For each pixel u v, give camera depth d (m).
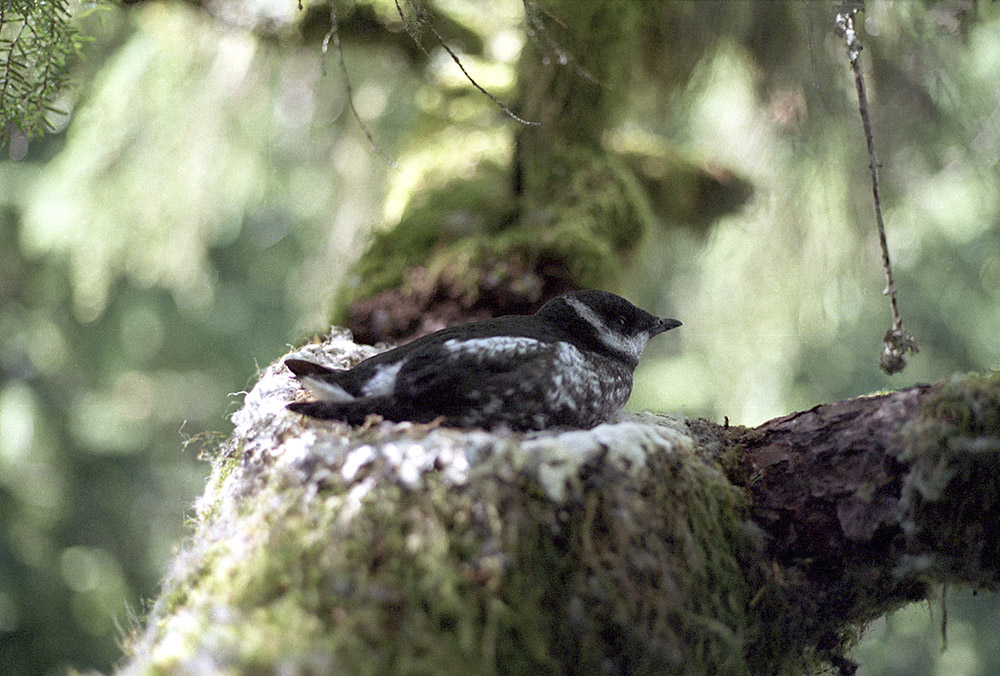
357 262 6.04
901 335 3.65
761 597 3.36
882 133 6.15
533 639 2.87
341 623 2.71
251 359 11.66
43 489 10.85
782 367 7.26
